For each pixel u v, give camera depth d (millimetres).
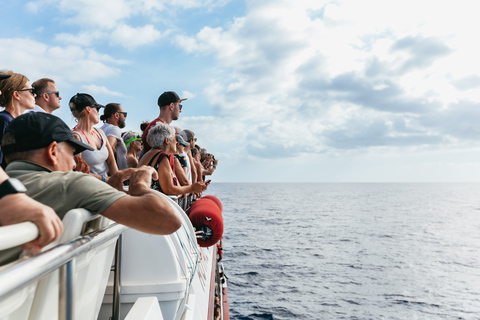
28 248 929
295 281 41000
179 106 5086
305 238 73938
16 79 3062
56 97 4027
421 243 75875
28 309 1071
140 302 1870
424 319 31906
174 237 2570
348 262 53812
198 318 3154
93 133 3744
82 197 1331
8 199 932
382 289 40812
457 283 44875
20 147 1412
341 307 33250
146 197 1421
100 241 1279
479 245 74250
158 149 3809
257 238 71188
